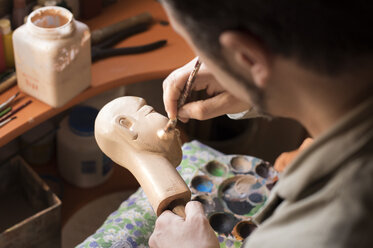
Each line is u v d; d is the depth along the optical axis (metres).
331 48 0.46
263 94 0.54
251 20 0.47
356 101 0.50
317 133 0.56
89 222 1.83
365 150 0.49
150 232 1.13
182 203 0.87
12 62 1.46
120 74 1.48
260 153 2.23
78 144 1.72
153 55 1.56
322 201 0.51
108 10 1.72
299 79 0.50
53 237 1.50
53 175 1.84
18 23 1.50
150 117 0.94
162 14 1.73
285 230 0.53
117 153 0.94
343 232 0.48
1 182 1.61
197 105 0.94
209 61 0.54
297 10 0.45
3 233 1.36
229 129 2.08
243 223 1.15
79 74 1.36
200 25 0.50
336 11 0.44
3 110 1.34
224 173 1.27
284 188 0.55
